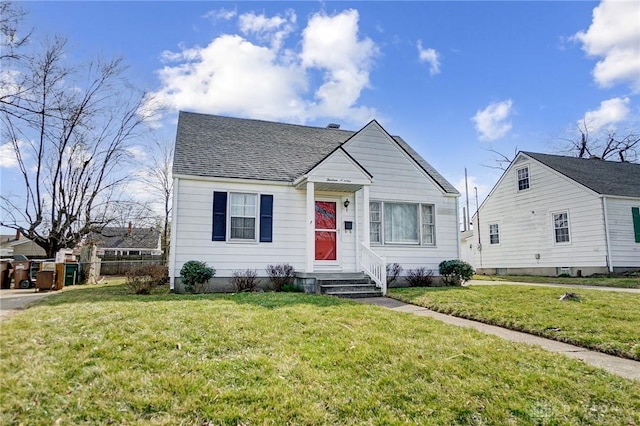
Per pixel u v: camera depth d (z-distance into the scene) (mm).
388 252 13047
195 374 3771
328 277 11062
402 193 13477
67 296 9273
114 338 4641
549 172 19312
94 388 3416
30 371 3611
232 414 3145
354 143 13219
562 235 18594
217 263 11266
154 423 2977
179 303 7324
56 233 19766
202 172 11391
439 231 13781
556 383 3861
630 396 3639
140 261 22891
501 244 22078
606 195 16797
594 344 5328
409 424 3145
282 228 12023
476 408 3410
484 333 5754
